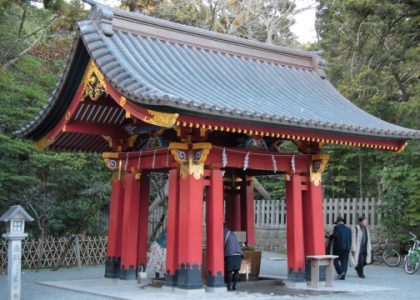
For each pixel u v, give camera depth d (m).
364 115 14.91
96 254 20.02
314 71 17.08
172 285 11.92
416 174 19.27
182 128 11.88
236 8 32.19
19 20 21.09
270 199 26.41
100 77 11.99
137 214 13.82
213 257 11.92
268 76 15.37
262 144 13.38
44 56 23.78
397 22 20.03
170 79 12.38
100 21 13.07
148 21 14.21
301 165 13.77
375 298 11.66
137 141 14.30
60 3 19.73
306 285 13.31
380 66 20.34
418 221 19.09
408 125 20.50
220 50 15.39
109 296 11.56
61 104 13.48
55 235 20.45
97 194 19.80
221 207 12.19
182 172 12.03
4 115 17.72
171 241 12.06
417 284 14.37
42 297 11.73
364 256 16.09
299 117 12.09
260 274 16.12
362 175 25.05
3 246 17.95
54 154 18.33
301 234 13.38
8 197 18.75
